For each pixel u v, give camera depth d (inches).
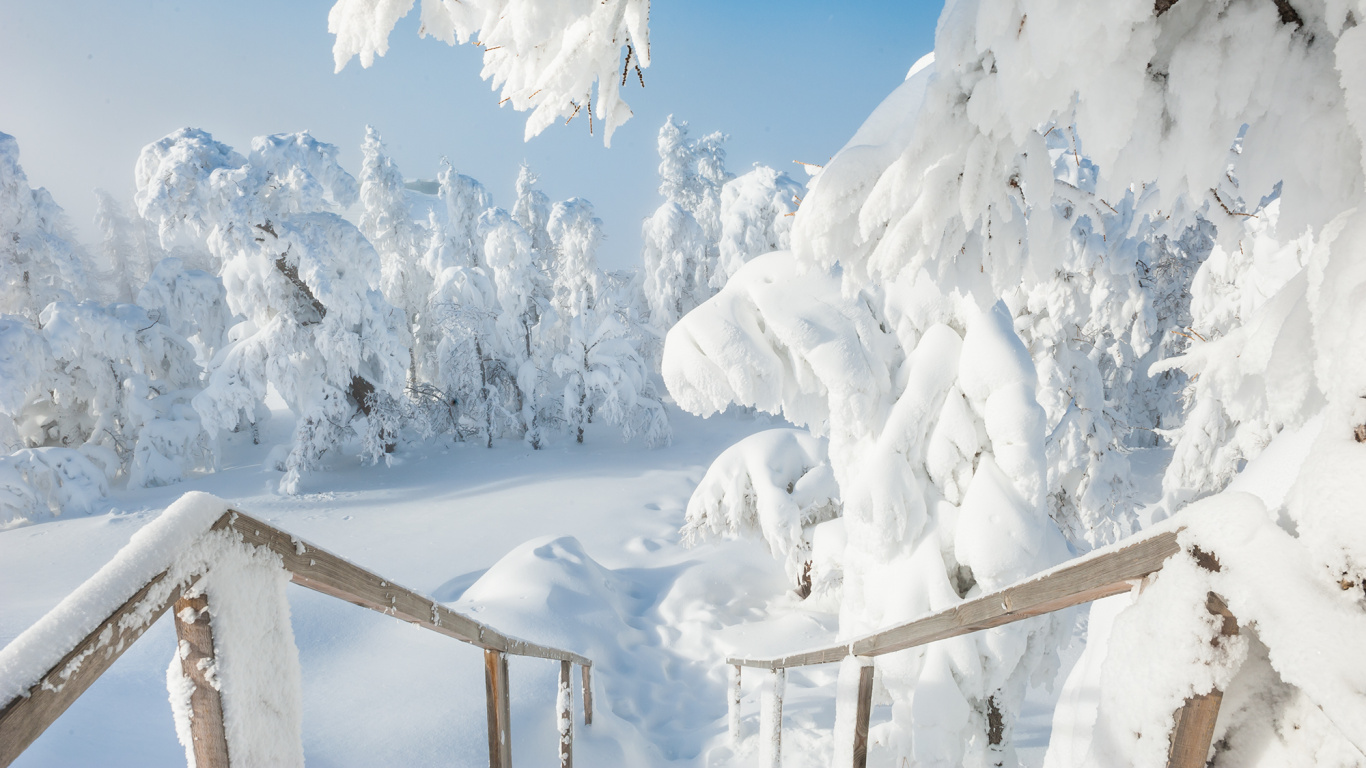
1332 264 40.3
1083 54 49.7
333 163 869.8
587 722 236.7
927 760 195.3
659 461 981.2
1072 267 420.5
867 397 209.5
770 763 177.5
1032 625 197.8
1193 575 38.7
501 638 114.4
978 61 61.9
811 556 413.7
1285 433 85.9
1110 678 42.8
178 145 792.9
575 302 1298.0
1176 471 467.5
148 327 952.3
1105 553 46.7
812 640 386.0
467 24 68.6
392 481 898.1
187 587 40.8
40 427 888.3
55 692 31.9
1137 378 953.5
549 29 61.4
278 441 1159.0
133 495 829.8
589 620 379.2
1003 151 64.6
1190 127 52.2
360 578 60.9
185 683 42.4
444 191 1307.8
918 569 206.4
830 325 208.7
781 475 426.6
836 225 76.9
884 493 205.5
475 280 1115.9
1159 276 824.9
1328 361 39.4
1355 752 34.1
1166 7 50.6
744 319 210.8
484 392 1086.4
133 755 169.0
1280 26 48.7
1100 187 58.8
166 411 919.7
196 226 798.5
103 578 35.7
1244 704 40.1
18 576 579.2
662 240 1369.3
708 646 394.3
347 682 230.2
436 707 213.6
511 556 435.2
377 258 883.4
